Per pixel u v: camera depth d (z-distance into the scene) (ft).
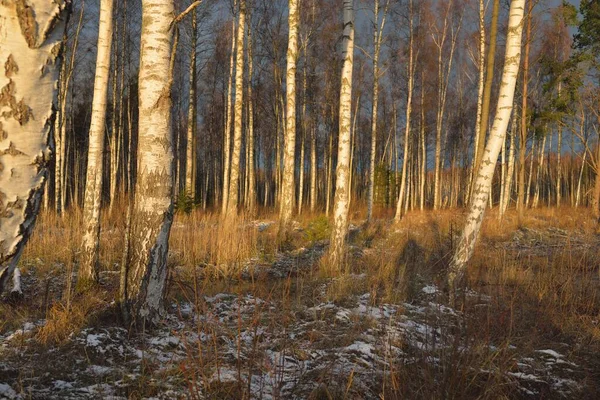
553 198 136.36
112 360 12.30
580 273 25.05
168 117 14.62
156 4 14.25
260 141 117.70
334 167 127.34
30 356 12.12
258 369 11.75
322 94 82.89
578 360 14.19
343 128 28.35
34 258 27.02
